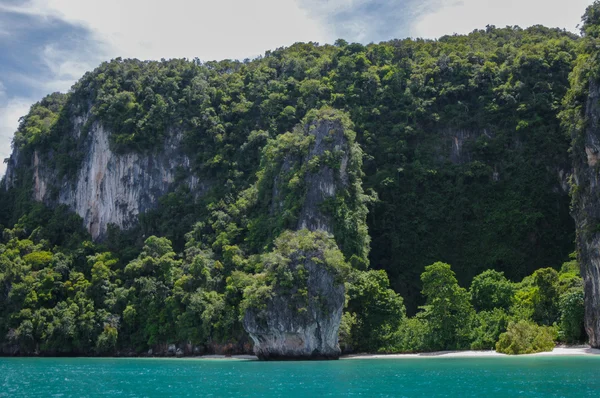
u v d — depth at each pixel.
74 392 53.19
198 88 150.38
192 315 101.56
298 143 111.50
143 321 109.81
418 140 130.00
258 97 147.25
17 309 116.88
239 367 74.50
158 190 141.88
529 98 126.81
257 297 84.56
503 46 146.00
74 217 145.88
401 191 123.25
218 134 140.62
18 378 65.56
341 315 85.81
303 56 163.75
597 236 81.50
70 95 167.25
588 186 87.88
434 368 66.00
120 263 125.69
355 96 135.62
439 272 90.00
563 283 90.25
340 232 100.44
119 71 158.38
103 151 147.50
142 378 63.56
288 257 86.88
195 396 49.03
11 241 138.38
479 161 124.62
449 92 133.25
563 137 122.94
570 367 62.69
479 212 120.94
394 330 92.69
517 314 88.12
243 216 117.44
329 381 56.69
